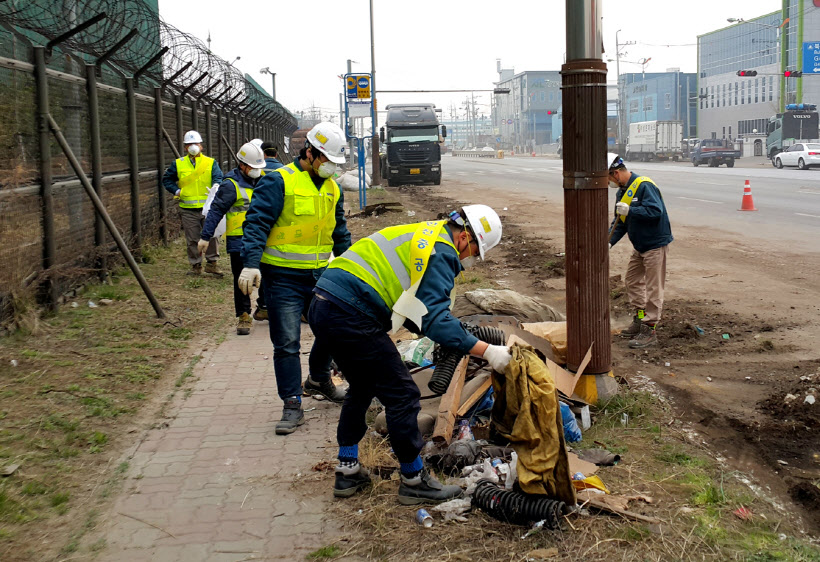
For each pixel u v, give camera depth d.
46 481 4.17
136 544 3.57
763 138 70.75
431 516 3.74
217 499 4.03
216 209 7.45
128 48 10.57
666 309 8.26
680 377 6.02
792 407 5.19
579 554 3.33
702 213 17.84
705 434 4.88
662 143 60.25
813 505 3.90
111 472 4.35
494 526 3.62
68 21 8.56
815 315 7.86
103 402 5.38
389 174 34.06
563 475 3.58
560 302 8.96
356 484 4.04
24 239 7.26
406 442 3.80
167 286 9.62
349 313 3.72
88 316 7.78
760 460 4.49
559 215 18.92
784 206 19.00
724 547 3.38
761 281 9.77
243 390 5.86
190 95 15.25
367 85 23.61
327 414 5.34
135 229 11.02
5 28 7.15
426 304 3.61
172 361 6.59
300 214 5.04
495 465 4.12
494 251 13.01
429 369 5.27
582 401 4.88
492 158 89.81
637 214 6.57
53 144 8.08
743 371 6.14
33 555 3.46
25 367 6.02
